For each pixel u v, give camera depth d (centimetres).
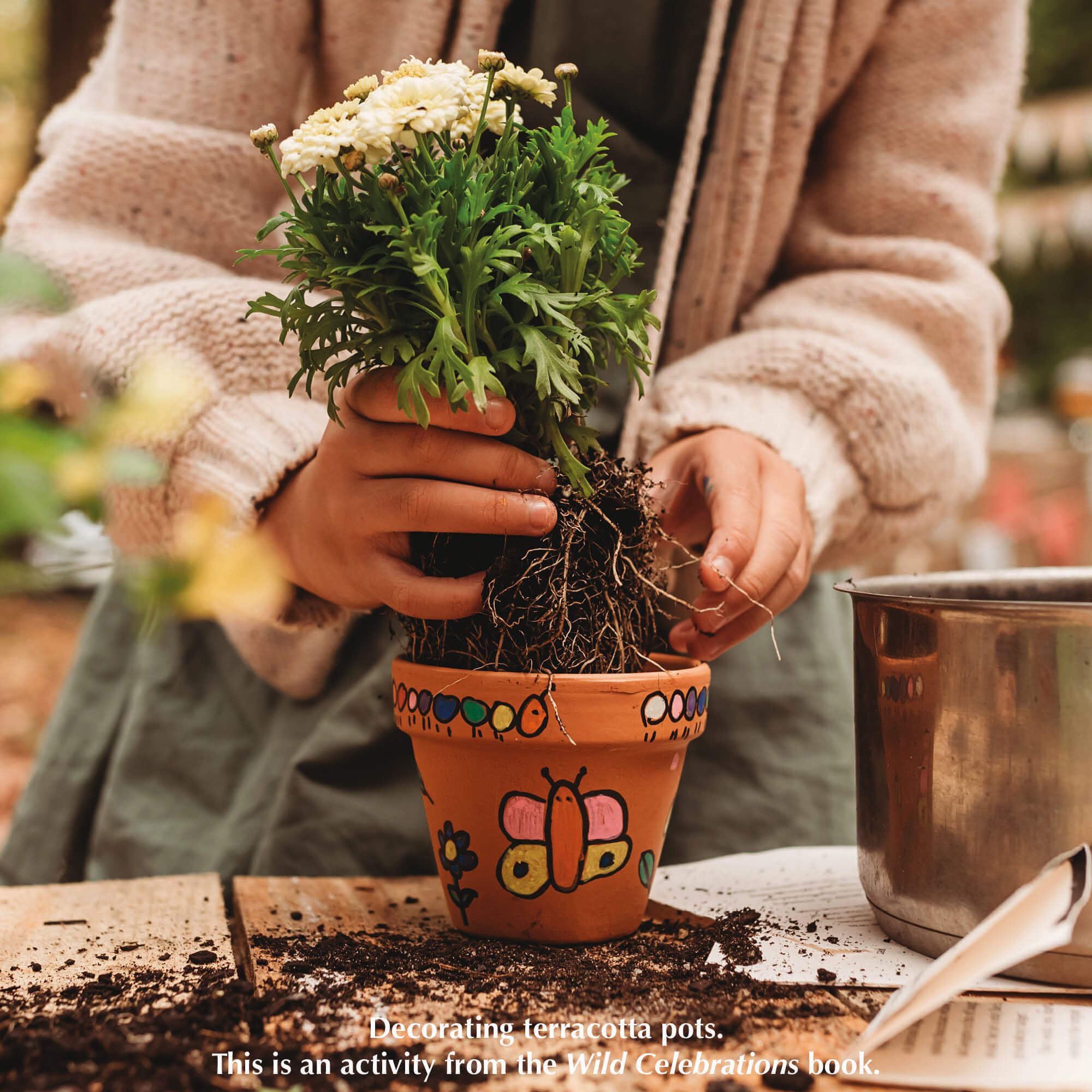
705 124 110
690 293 121
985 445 125
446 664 80
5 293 47
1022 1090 56
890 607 76
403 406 68
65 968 75
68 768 142
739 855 105
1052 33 642
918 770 74
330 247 69
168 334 92
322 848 121
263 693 135
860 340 108
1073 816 67
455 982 72
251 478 88
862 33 117
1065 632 67
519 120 72
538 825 77
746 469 90
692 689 78
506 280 70
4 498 42
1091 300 686
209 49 109
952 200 120
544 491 75
